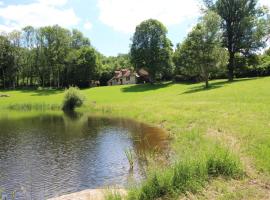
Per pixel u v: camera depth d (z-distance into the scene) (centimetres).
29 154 2588
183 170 1284
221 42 7069
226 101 4316
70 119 4791
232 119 2927
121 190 1353
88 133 3466
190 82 9088
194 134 2556
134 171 1983
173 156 1970
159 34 9512
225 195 1137
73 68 10931
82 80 10931
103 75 12550
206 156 1416
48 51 11012
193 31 6588
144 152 2430
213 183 1251
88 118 4816
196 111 3875
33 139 3212
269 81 5853
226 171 1351
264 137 1981
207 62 6544
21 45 11225
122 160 2267
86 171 2078
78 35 12375
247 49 7406
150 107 4962
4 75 11031
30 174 2070
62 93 9131
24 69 11356
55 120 4709
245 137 2116
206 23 6569
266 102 3731
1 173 2108
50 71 11194
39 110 6316
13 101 7756
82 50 10931
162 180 1214
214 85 6719
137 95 7462
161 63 9506
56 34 11000
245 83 6119
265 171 1375
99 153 2523
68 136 3322
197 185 1217
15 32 11088
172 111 4181
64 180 1933
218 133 2478
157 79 10612
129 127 3762
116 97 7450
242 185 1238
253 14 7356
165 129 3388
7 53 10925
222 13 7344
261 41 7381
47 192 1755
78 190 1764
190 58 6662
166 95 6588
